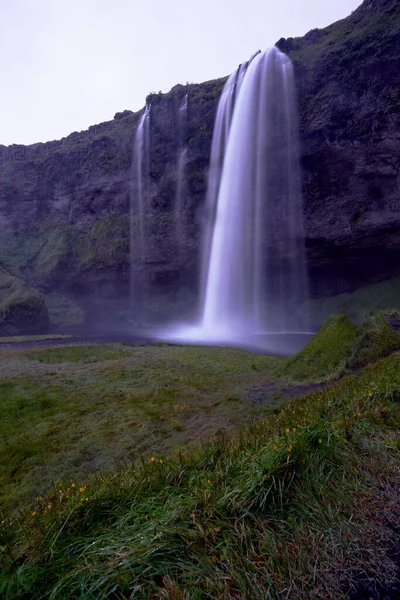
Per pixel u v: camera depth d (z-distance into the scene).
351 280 38.97
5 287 44.66
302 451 3.11
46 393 11.30
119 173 52.12
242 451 3.60
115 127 56.16
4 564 2.28
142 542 2.20
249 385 11.33
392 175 30.55
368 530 2.53
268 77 36.72
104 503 2.83
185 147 44.50
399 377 5.77
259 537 2.36
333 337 12.27
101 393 11.19
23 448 7.22
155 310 48.41
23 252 58.28
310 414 4.96
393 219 31.39
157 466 3.57
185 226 44.75
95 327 44.94
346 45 32.19
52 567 2.13
